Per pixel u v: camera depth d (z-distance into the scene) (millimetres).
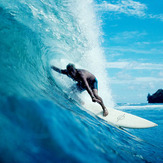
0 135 856
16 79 1635
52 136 1095
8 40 2461
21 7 3744
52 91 2654
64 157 1017
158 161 1967
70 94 3492
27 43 3059
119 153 1666
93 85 3598
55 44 4586
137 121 3439
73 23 5332
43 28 4176
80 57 5594
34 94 1573
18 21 3354
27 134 986
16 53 2404
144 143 2648
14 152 829
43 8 4355
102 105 3406
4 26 2750
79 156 1125
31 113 1160
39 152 930
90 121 2256
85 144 1327
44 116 1210
